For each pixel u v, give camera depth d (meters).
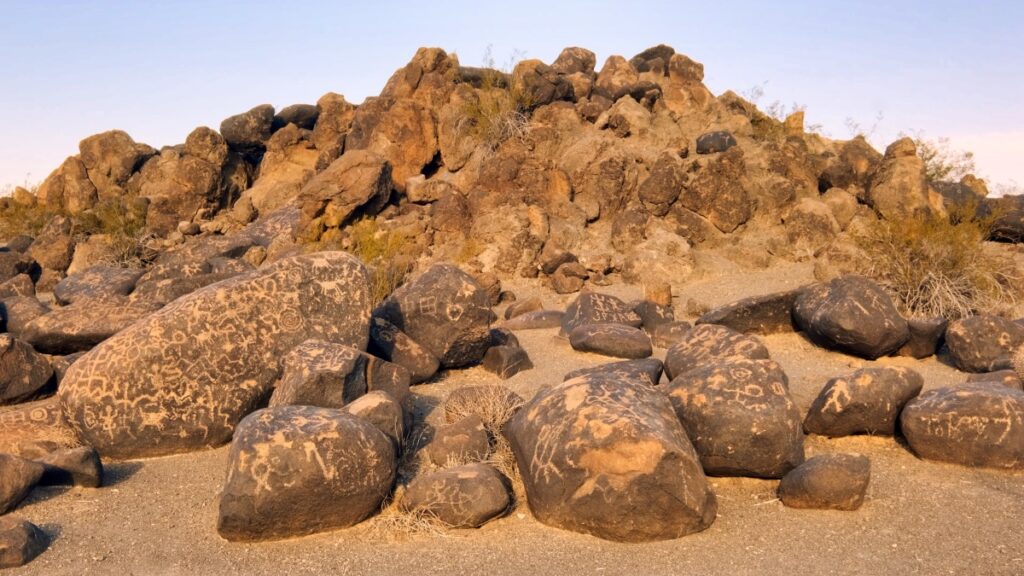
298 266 8.49
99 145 23.12
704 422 6.64
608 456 5.73
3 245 20.80
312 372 7.16
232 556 5.57
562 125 17.78
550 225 15.55
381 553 5.57
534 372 9.84
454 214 16.16
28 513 6.21
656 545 5.64
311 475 5.74
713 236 15.55
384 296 13.35
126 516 6.21
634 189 16.53
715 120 18.30
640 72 21.12
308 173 20.77
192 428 7.65
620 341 10.34
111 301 11.36
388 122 18.62
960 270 12.34
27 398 9.15
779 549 5.53
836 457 6.21
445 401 8.65
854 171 16.64
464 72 19.83
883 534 5.72
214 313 7.98
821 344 10.47
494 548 5.61
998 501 6.24
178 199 21.09
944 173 19.44
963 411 6.95
